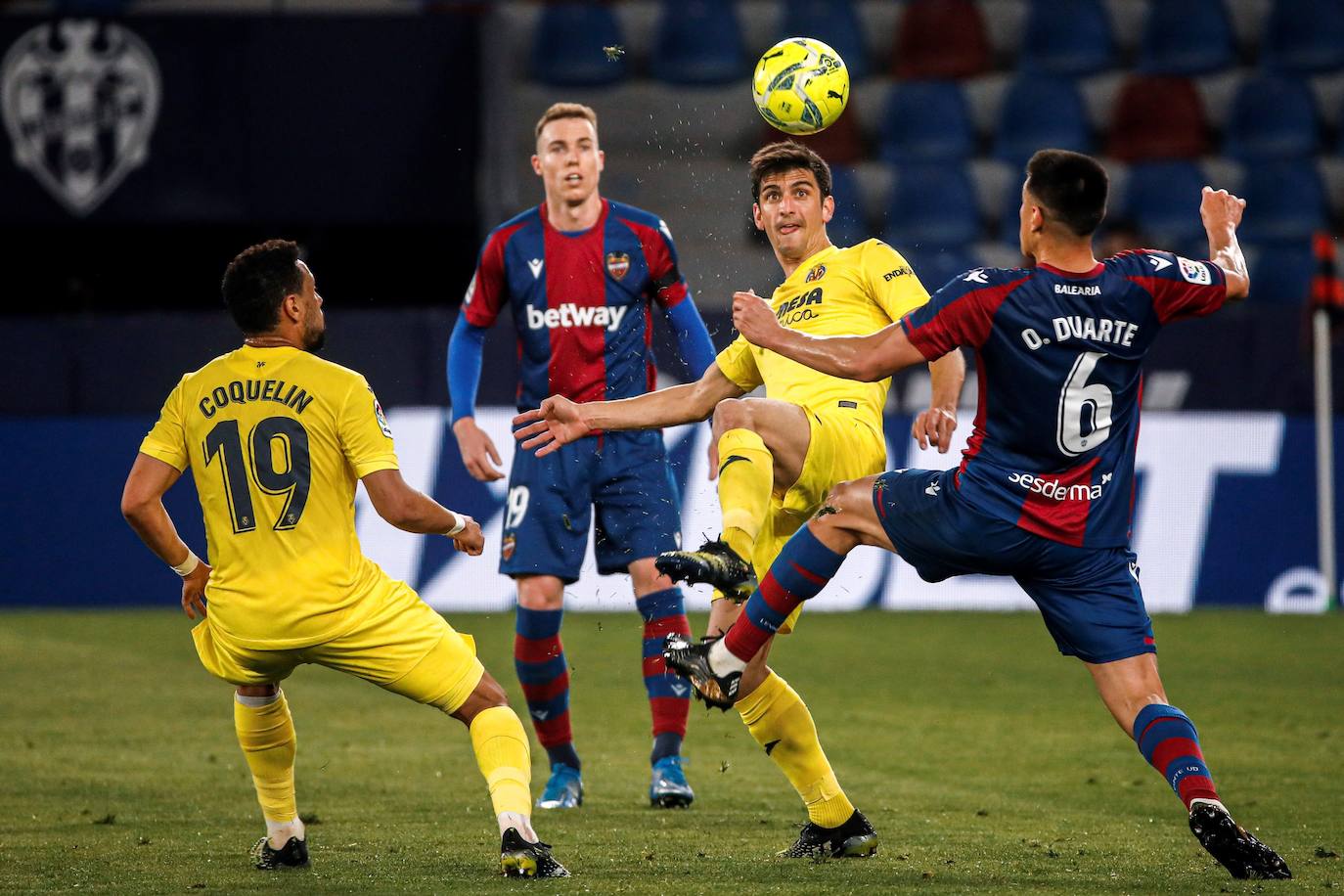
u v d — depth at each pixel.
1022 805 20.45
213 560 15.69
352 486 15.87
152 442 15.84
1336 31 63.06
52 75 44.94
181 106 45.22
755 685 16.89
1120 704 15.44
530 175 57.97
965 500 15.48
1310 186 59.25
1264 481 43.44
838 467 17.61
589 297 23.06
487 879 15.31
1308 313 43.28
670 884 15.09
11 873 15.78
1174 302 15.33
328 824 19.02
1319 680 32.03
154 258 47.66
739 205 57.78
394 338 42.03
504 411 42.00
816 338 15.47
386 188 45.75
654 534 22.34
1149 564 43.31
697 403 18.11
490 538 42.25
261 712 15.86
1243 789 21.31
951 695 30.41
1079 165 14.94
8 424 42.88
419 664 15.59
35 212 45.09
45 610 42.75
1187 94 60.78
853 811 17.02
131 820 19.08
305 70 45.47
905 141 60.62
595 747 25.64
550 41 61.22
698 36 61.31
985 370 15.34
